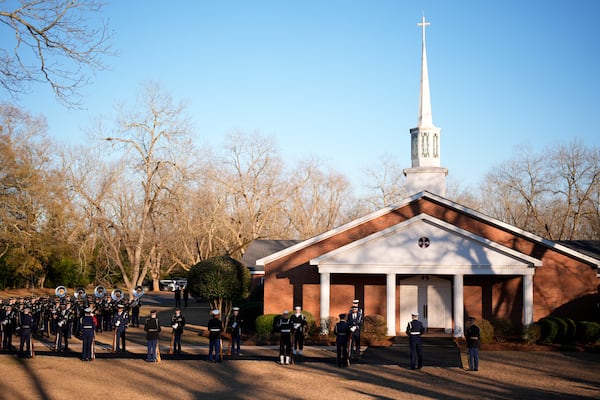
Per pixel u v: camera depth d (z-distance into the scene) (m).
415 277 36.38
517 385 20.53
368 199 79.44
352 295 36.16
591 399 18.30
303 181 72.12
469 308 35.47
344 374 22.67
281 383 20.78
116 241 59.34
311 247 36.09
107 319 38.56
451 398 18.38
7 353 28.00
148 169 55.47
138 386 20.17
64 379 21.42
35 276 77.62
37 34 16.12
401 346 30.67
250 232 65.75
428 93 42.19
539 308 34.16
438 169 41.09
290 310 35.88
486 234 34.97
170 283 90.62
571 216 68.94
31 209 60.00
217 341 25.42
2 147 55.47
